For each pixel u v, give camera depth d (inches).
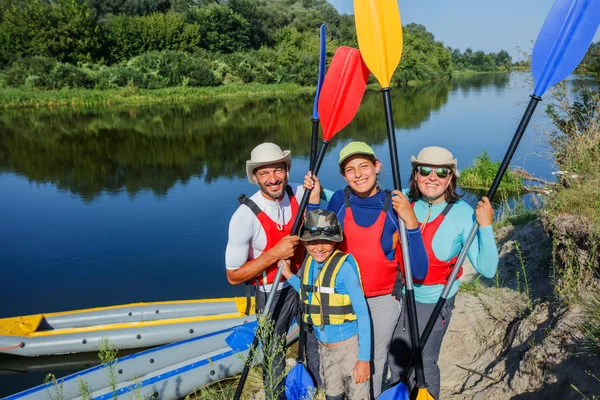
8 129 828.0
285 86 1598.2
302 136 745.6
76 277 276.4
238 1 1873.8
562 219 130.3
